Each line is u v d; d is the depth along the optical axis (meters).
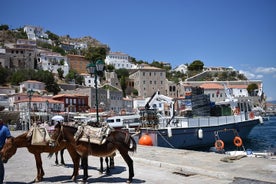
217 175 9.39
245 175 8.87
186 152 14.49
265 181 8.13
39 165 9.62
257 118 40.28
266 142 40.06
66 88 117.62
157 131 24.89
